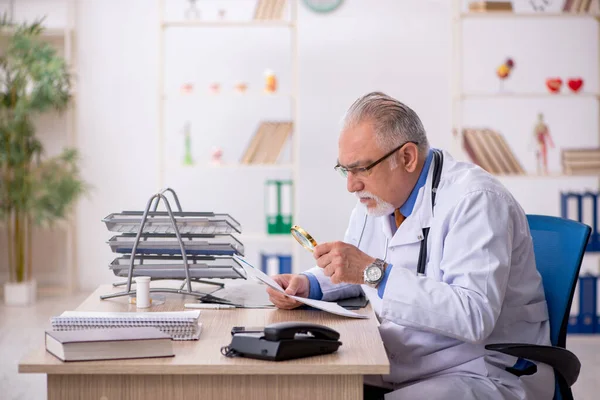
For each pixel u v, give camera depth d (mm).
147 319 1590
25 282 5086
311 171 5324
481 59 5242
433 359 1867
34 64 4871
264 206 5398
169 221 2012
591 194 4387
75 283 5457
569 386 1878
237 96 5160
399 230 1948
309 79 5285
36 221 4973
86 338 1433
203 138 5379
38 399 3193
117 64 5344
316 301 1908
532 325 1927
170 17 5309
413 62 5262
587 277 4277
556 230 2045
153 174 5402
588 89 5211
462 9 5176
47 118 5387
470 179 1891
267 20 4824
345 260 1753
